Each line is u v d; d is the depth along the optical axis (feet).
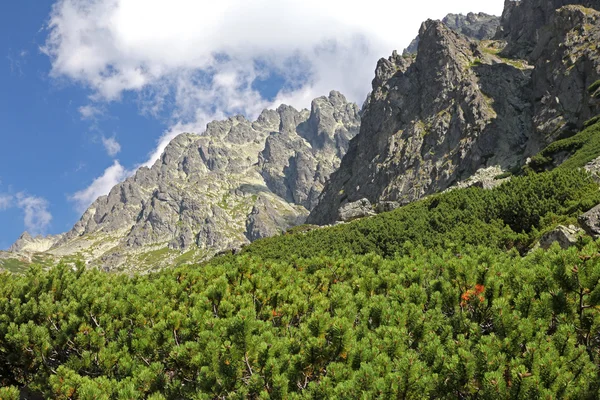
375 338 30.58
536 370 23.54
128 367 34.30
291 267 53.88
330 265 53.93
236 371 29.30
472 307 34.35
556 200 106.11
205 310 39.17
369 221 157.38
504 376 23.95
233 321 30.37
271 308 39.70
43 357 38.65
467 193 142.00
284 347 30.55
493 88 339.16
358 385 24.77
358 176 425.69
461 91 352.28
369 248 121.39
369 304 36.94
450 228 117.39
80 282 49.52
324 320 31.19
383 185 365.81
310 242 144.97
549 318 29.71
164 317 40.37
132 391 29.07
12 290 48.29
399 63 477.36
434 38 412.36
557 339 26.37
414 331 32.27
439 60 394.11
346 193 429.79
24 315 42.75
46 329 40.16
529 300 30.50
